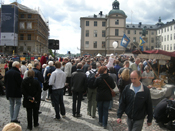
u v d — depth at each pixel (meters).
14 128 1.93
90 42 53.94
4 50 43.75
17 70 5.30
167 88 6.83
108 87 4.96
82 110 6.76
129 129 3.51
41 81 6.18
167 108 5.01
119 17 51.53
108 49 51.91
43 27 59.00
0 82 8.88
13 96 5.13
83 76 5.84
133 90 3.43
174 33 59.16
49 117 5.87
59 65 5.63
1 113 6.15
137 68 7.32
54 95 5.58
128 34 69.56
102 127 5.10
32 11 47.31
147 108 3.41
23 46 46.75
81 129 4.93
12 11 42.75
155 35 71.88
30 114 4.78
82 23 53.66
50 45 12.45
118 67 8.24
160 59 8.28
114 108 7.07
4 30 42.69
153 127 5.25
